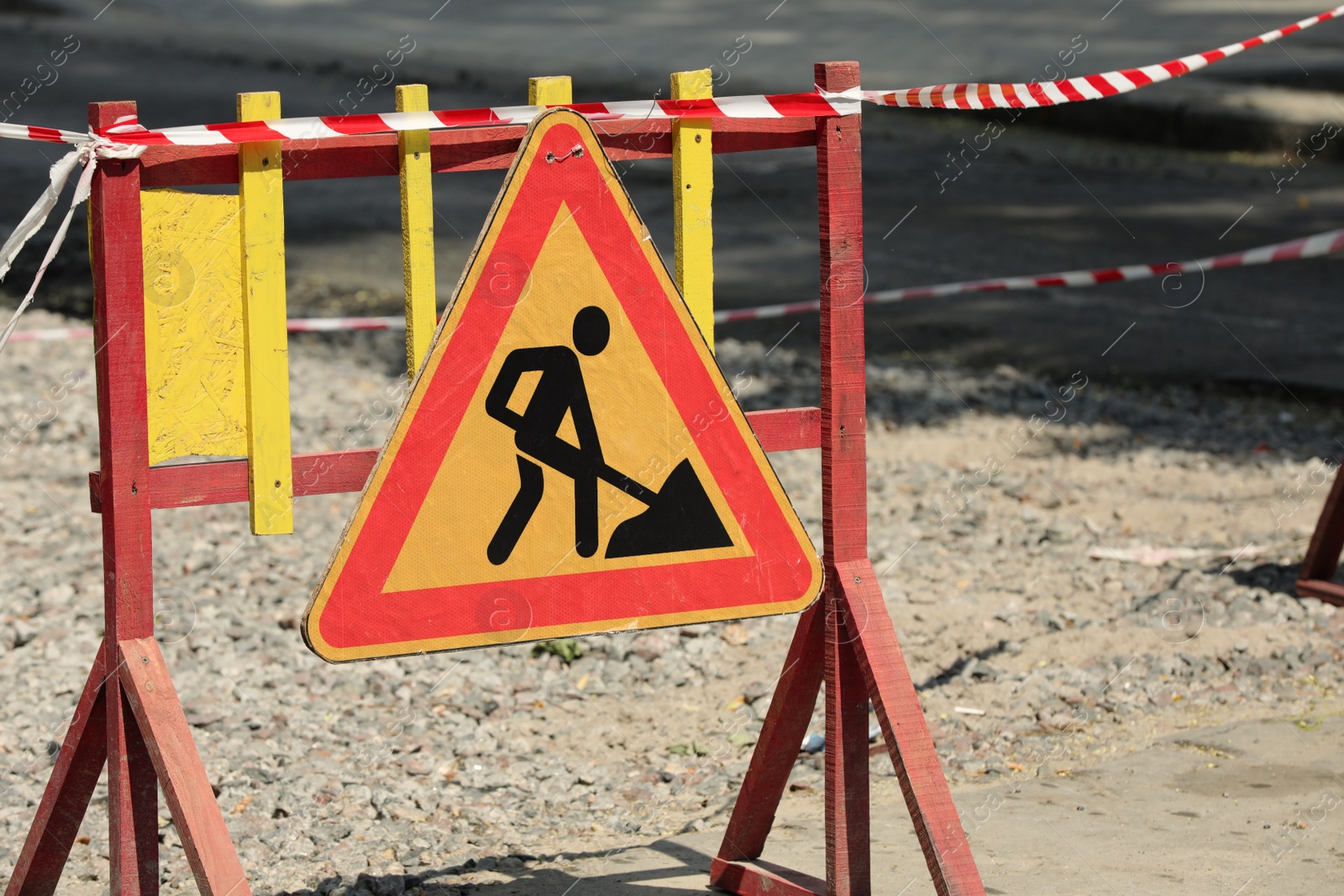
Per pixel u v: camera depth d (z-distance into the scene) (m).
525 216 6.09
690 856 8.06
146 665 5.82
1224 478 15.93
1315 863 7.65
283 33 60.53
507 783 9.37
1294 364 20.73
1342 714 10.01
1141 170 36.66
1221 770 9.09
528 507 6.23
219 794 9.02
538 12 64.56
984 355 21.67
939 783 6.48
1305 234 29.17
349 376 20.27
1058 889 7.29
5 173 36.03
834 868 6.81
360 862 8.14
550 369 6.20
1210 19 52.69
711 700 10.68
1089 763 9.40
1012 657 11.27
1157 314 23.86
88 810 8.85
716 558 6.54
